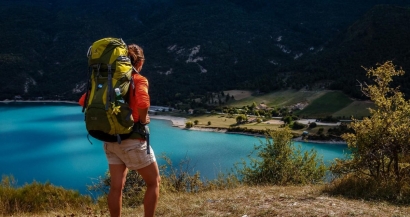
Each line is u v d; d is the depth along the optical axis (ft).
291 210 18.58
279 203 20.34
